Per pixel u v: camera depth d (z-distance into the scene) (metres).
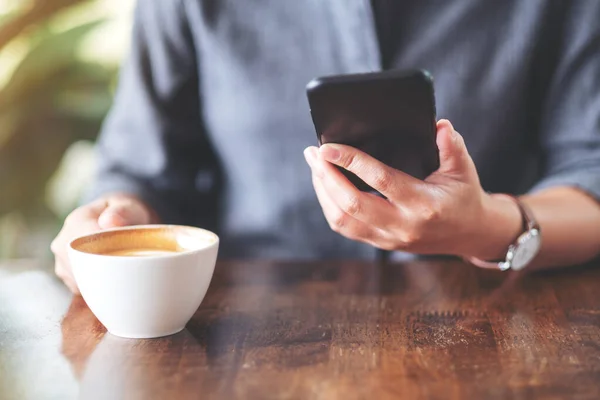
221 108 1.21
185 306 0.74
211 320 0.79
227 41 1.18
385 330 0.76
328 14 1.14
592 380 0.63
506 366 0.66
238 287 0.93
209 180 1.32
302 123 1.17
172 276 0.71
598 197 1.08
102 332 0.76
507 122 1.17
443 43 1.15
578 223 1.02
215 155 1.27
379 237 0.87
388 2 1.14
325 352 0.70
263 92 1.17
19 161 2.02
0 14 1.89
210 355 0.69
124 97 1.25
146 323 0.73
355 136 0.74
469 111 1.16
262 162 1.20
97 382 0.64
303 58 1.16
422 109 0.69
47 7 1.89
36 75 1.96
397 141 0.74
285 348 0.71
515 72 1.15
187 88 1.24
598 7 1.13
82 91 2.06
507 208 0.94
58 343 0.73
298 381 0.63
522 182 1.25
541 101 1.21
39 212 2.09
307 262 1.05
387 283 0.94
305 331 0.76
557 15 1.15
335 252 1.20
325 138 0.75
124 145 1.22
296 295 0.89
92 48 2.07
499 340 0.73
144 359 0.68
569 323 0.78
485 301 0.87
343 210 0.82
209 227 1.30
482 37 1.15
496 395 0.60
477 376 0.64
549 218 1.01
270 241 1.22
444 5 1.14
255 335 0.75
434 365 0.67
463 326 0.77
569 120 1.16
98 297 0.72
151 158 1.21
